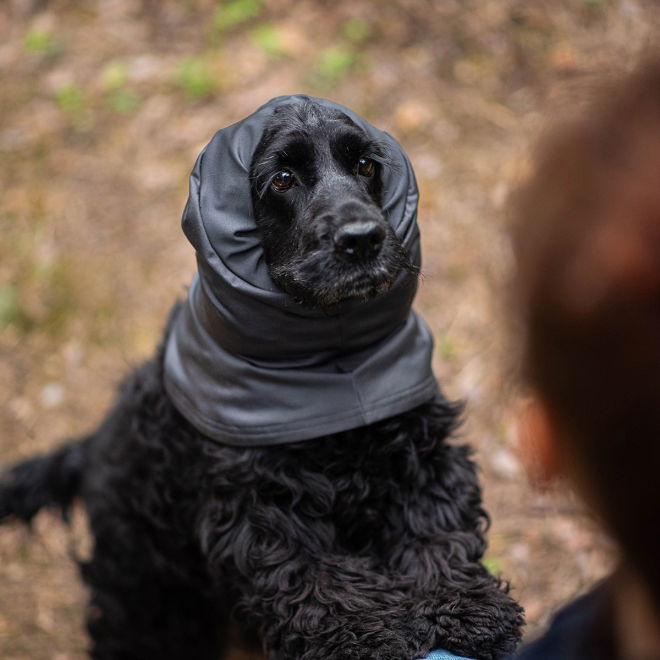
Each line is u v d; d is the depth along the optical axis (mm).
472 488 4070
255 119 3791
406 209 3824
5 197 8906
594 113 1058
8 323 8172
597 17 9266
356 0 9750
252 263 3557
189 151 8883
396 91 8953
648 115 1026
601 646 1291
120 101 9320
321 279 3523
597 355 1036
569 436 1115
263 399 3676
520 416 1371
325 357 3699
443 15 9531
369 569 3723
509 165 8258
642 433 1036
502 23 9383
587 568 6082
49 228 8633
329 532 3848
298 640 3516
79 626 6504
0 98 9625
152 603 4949
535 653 1376
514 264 1114
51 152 9141
